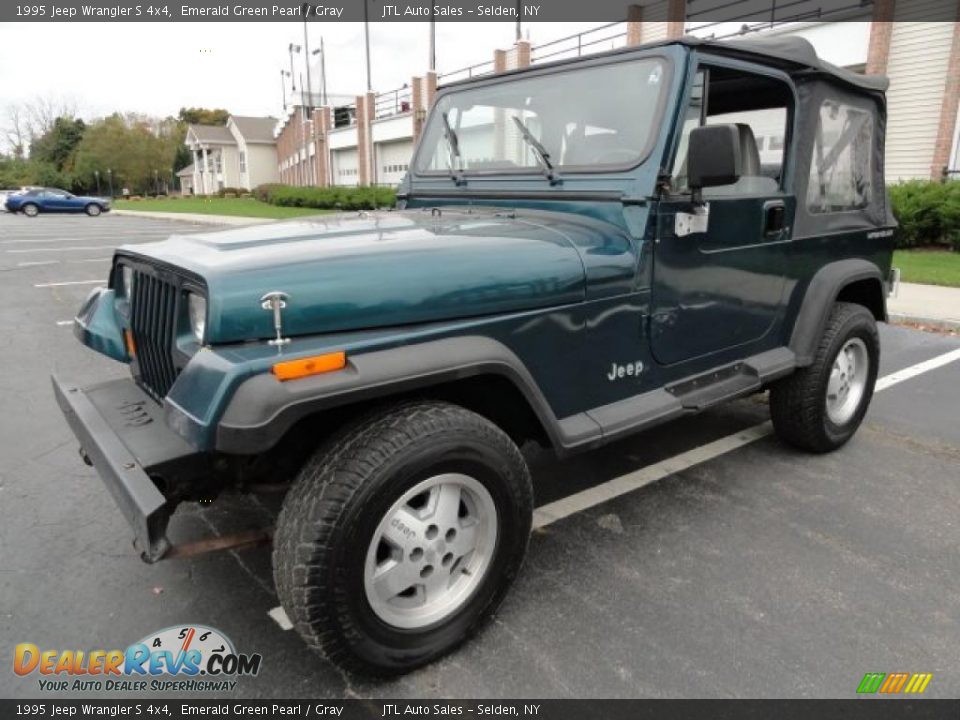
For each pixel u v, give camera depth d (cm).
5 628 249
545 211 296
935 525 316
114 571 283
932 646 236
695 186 256
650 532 311
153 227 2294
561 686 219
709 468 378
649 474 371
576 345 256
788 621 249
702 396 300
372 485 195
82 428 237
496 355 222
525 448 407
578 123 292
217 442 181
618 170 274
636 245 267
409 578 214
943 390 514
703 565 284
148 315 253
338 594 195
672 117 265
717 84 314
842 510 330
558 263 247
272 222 300
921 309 744
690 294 293
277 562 199
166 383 244
